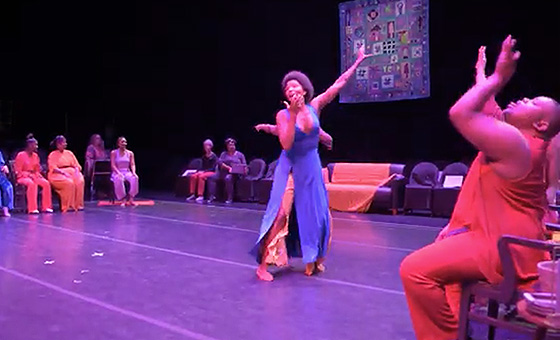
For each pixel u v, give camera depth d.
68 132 15.88
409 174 10.70
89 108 15.71
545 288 2.17
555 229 2.96
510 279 2.30
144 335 3.43
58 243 6.66
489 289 2.39
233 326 3.61
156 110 14.69
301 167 4.96
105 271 5.17
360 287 4.61
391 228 7.93
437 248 2.55
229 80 13.27
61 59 15.89
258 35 12.69
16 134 15.91
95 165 11.50
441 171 9.76
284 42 12.30
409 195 9.47
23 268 5.29
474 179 2.62
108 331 3.50
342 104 11.61
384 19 10.76
